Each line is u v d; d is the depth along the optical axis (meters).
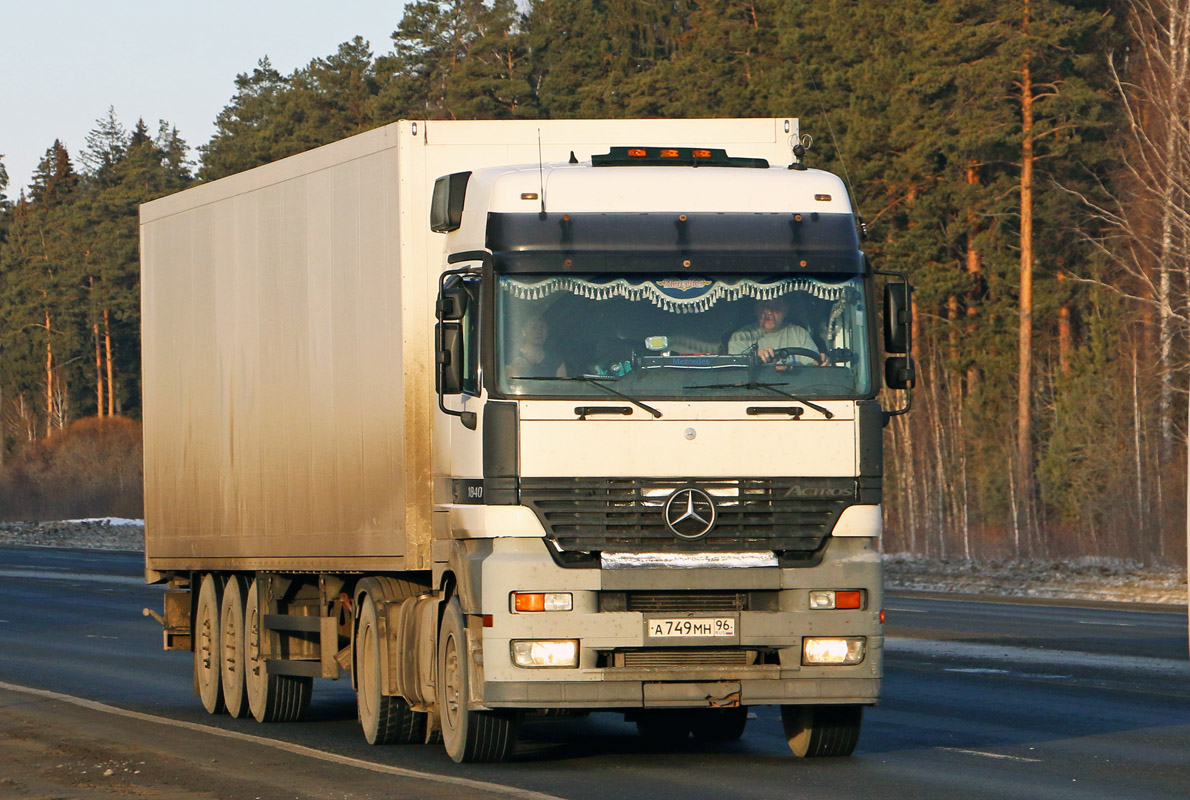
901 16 150.38
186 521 41.53
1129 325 132.75
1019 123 136.25
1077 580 87.25
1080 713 36.62
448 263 29.77
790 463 27.50
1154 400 123.38
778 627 27.27
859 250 28.30
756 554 27.38
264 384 36.91
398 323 30.91
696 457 27.27
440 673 29.92
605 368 27.27
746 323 27.69
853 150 142.62
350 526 33.09
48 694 44.03
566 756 30.75
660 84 177.50
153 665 53.12
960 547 122.12
